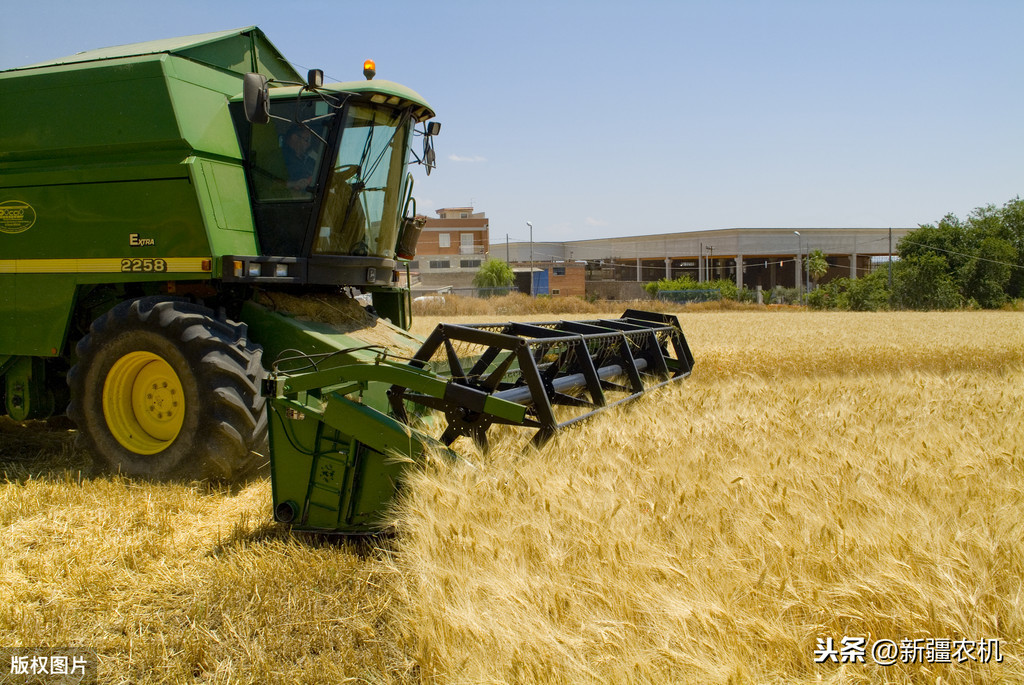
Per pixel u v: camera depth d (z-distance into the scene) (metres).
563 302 42.25
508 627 2.64
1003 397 6.70
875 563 2.78
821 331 20.55
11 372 6.70
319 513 4.38
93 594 3.62
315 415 4.36
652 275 96.44
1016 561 2.76
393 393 4.60
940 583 2.62
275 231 6.52
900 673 2.32
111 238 6.14
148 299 5.88
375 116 6.61
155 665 2.98
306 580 3.69
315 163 6.38
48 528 4.53
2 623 3.30
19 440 7.34
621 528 3.21
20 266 6.47
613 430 4.79
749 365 11.61
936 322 25.66
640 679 2.32
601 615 2.68
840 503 3.40
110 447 5.92
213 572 3.84
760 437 4.92
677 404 6.03
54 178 6.30
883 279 51.09
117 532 4.48
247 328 6.21
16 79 6.45
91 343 5.95
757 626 2.48
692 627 2.47
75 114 6.23
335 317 6.93
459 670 2.59
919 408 6.15
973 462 4.21
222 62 6.76
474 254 76.75
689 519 3.33
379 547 4.06
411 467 4.03
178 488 5.41
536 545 3.14
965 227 51.91
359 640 3.15
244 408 5.54
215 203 6.02
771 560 2.89
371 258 7.12
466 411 4.34
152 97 5.99
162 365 5.91
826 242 81.19
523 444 4.68
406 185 7.53
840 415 5.73
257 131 6.51
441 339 4.55
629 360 6.45
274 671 2.89
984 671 2.29
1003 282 50.69
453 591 2.93
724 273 92.38
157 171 5.96
